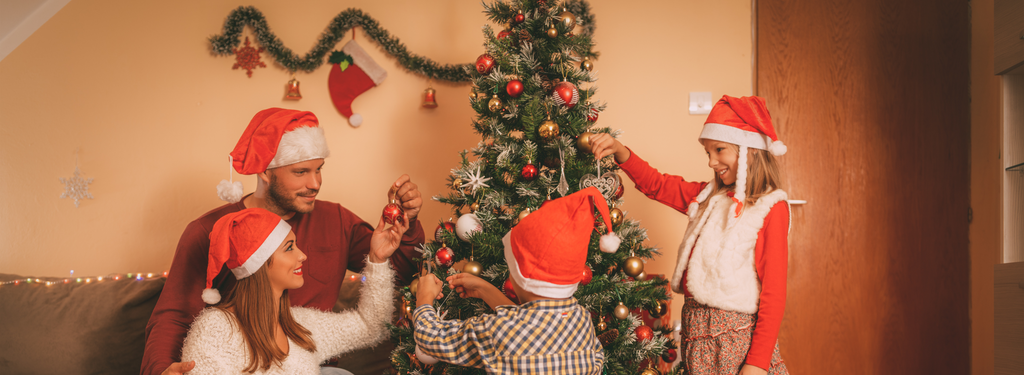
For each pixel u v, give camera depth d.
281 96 2.45
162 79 2.42
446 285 1.60
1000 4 1.80
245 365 1.31
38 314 1.95
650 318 2.12
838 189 2.49
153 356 1.43
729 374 1.43
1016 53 1.72
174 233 2.39
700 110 2.51
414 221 1.82
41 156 2.40
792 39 2.53
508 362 1.19
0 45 2.41
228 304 1.38
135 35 2.43
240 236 1.36
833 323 2.47
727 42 2.54
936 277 2.45
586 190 1.33
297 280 1.44
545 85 1.73
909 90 2.50
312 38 2.47
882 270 2.47
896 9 2.52
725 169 1.60
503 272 1.56
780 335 2.48
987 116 2.36
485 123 1.79
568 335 1.23
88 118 2.40
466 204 1.78
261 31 2.38
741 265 1.47
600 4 2.54
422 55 2.50
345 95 2.44
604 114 2.50
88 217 2.38
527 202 1.62
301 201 1.67
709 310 1.50
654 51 2.53
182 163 2.41
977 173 2.42
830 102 2.51
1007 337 1.67
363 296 1.66
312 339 1.53
